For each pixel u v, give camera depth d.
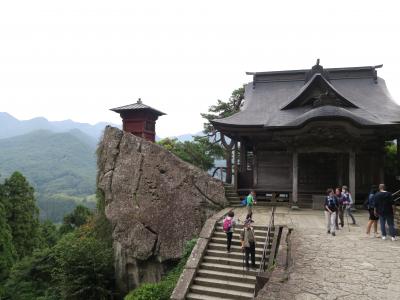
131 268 21.70
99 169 26.19
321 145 21.80
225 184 24.81
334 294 8.12
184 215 20.86
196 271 13.55
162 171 22.27
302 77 29.53
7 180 37.47
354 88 27.94
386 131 22.06
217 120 24.81
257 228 15.77
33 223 37.72
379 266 10.06
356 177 24.69
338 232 14.65
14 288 25.56
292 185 24.45
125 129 28.66
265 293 8.45
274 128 21.64
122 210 22.75
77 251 20.80
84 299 19.97
